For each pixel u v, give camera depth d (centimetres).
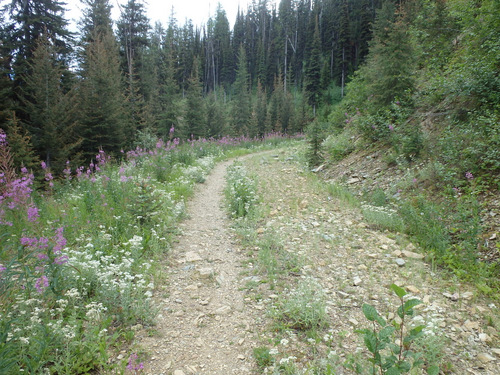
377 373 280
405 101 1073
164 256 545
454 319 375
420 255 532
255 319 378
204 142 2066
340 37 5534
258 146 2709
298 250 564
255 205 785
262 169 1389
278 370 289
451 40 1221
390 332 223
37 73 1587
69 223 545
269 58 7369
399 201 729
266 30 9219
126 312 353
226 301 418
